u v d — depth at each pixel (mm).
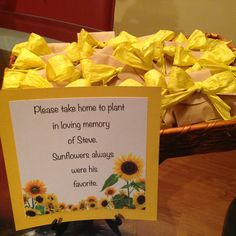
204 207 508
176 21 1258
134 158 365
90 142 355
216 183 548
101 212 399
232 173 569
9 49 938
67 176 371
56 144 352
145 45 520
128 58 496
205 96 453
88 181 377
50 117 336
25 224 391
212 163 588
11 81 474
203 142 419
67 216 397
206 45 598
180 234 468
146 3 1253
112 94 329
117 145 358
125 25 1326
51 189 375
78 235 455
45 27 979
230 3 1158
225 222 403
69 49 559
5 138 338
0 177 541
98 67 485
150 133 352
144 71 500
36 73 477
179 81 449
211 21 1218
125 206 394
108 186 381
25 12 1017
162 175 561
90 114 339
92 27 947
